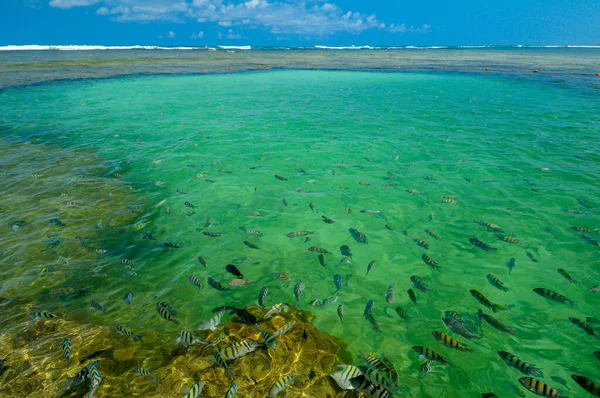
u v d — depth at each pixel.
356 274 5.96
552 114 16.59
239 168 10.30
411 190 8.79
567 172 9.68
